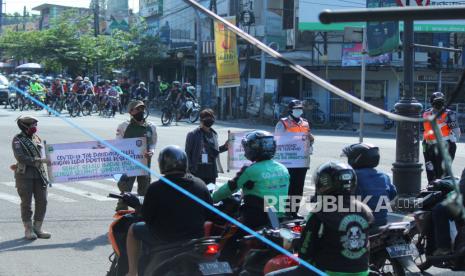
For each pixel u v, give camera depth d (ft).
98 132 76.59
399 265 18.65
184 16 160.45
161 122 101.60
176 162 17.60
